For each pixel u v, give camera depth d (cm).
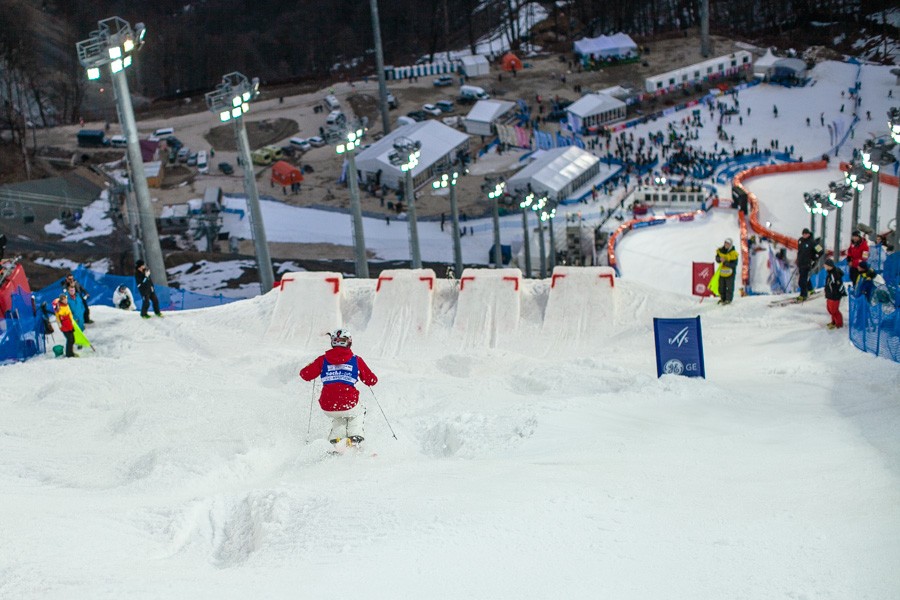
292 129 10069
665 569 576
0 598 530
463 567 583
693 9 13262
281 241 7112
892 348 1502
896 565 555
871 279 1686
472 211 7575
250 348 2119
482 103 9562
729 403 1216
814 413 1158
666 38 12069
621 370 1449
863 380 1359
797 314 2048
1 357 1905
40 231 6769
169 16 15062
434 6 13188
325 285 2362
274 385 1530
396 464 941
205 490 906
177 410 1262
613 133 9219
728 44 11619
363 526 678
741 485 777
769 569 568
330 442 1034
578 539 634
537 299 2366
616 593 539
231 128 10056
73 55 11369
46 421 1263
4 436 1172
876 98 9462
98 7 13262
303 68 13588
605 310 2270
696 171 7800
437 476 832
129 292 2614
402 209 7606
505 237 6988
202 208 7394
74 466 1012
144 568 614
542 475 807
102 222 6962
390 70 11462
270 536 689
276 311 2305
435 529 654
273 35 13875
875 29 11119
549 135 8906
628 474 814
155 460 976
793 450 917
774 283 4803
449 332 2238
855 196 3588
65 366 1670
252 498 793
